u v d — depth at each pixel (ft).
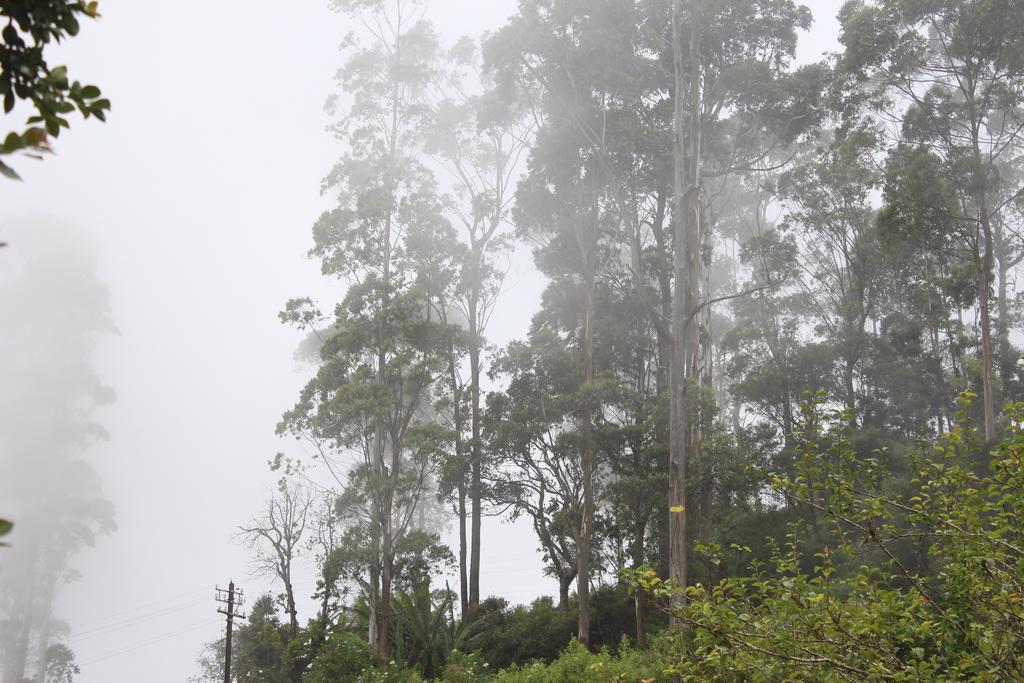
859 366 115.85
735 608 25.03
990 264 94.22
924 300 122.21
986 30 92.38
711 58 112.06
